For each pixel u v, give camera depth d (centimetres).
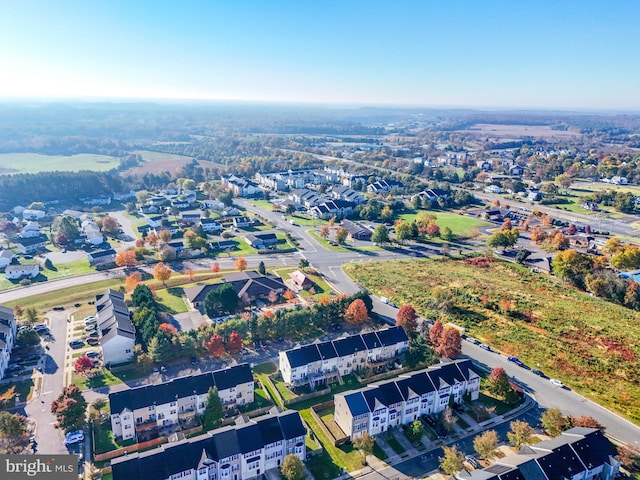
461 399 11894
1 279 19175
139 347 13225
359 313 15425
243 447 9231
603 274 19588
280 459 9688
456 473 9069
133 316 14875
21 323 15175
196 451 8994
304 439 9844
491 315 16738
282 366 12669
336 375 12706
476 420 11219
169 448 8900
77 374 12581
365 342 13388
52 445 9888
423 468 9662
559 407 11706
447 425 10744
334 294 18488
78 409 10200
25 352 13562
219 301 16025
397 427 11012
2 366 12394
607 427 10931
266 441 9425
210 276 19825
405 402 10950
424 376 11550
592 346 14588
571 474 8862
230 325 13975
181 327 15225
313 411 11288
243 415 10406
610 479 9331
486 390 12406
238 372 11531
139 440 10144
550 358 13912
